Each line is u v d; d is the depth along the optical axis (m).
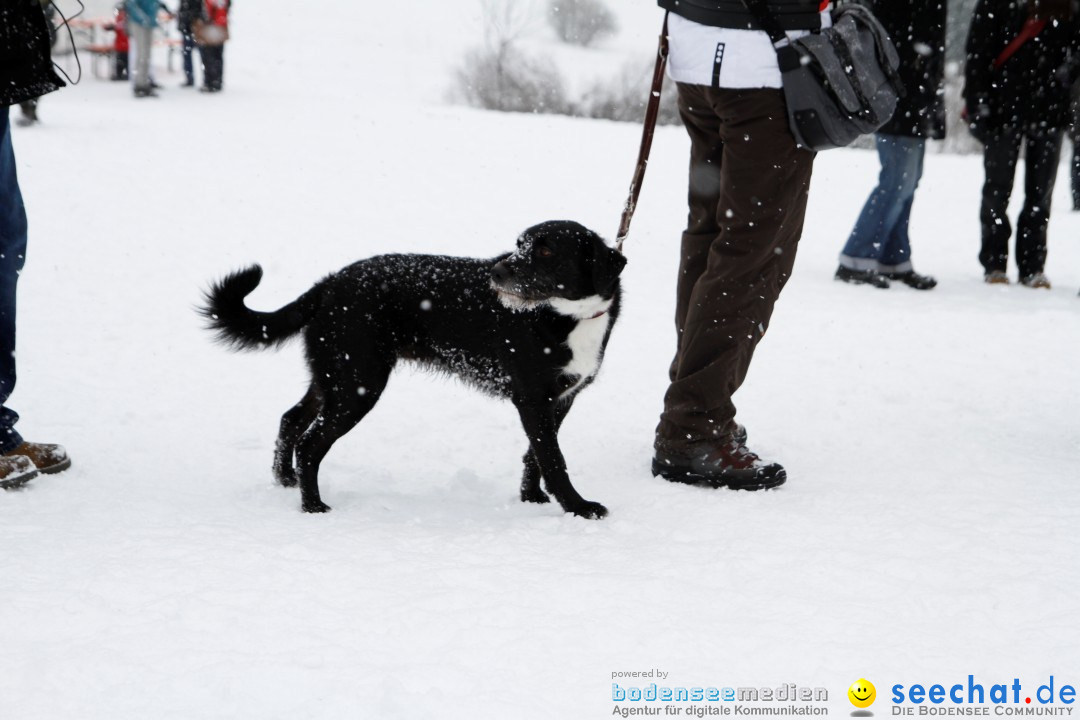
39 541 3.35
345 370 3.98
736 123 3.92
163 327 6.66
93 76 19.52
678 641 2.72
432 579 3.10
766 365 6.11
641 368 6.13
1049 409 5.19
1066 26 7.61
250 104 16.73
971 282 8.54
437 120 16.02
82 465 4.32
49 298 7.12
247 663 2.54
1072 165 11.84
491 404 5.45
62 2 5.24
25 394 5.27
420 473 4.50
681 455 4.20
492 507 4.05
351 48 27.02
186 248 8.66
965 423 4.98
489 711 2.36
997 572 3.15
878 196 8.10
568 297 3.89
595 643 2.71
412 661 2.58
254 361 6.08
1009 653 2.66
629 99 19.61
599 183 12.33
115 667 2.52
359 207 10.43
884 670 2.58
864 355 6.30
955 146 18.27
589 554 3.37
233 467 4.46
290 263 8.41
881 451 4.59
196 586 3.00
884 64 3.99
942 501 3.84
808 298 7.83
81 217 9.33
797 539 3.49
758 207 3.95
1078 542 3.38
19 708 2.36
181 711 2.35
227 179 11.19
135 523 3.57
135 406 5.21
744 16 3.86
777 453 4.60
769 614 2.89
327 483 4.28
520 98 19.66
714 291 4.05
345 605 2.90
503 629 2.77
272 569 3.14
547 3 28.11
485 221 10.18
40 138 12.39
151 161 11.71
